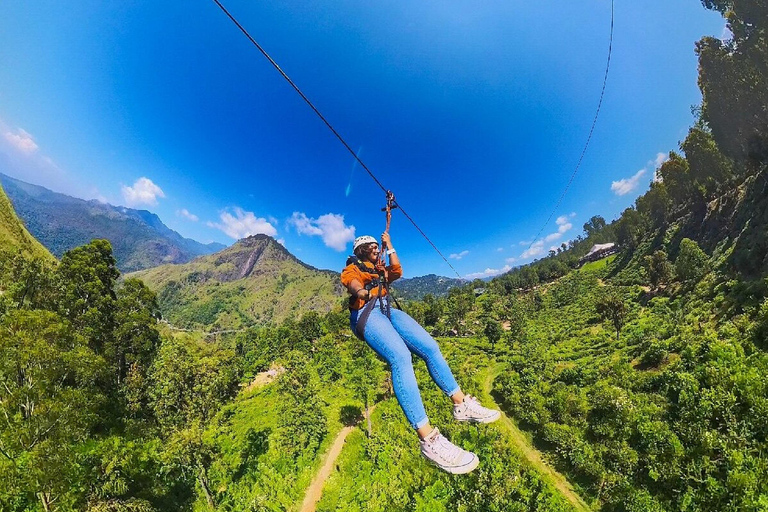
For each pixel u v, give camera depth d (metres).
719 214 82.25
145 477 25.59
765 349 29.50
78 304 42.53
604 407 32.53
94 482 20.47
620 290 97.25
